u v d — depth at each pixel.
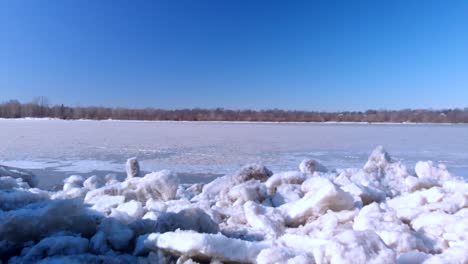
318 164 8.59
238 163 16.00
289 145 24.23
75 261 3.25
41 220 3.94
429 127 54.44
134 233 4.04
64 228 4.04
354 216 4.59
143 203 5.97
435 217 4.32
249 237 4.25
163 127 48.06
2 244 3.74
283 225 4.73
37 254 3.53
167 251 3.39
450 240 3.78
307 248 3.45
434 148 23.42
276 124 63.06
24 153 18.98
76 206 4.14
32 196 5.34
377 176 7.66
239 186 6.14
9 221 3.81
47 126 47.62
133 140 27.16
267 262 3.04
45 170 13.75
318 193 4.90
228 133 36.09
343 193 4.85
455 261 3.03
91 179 7.82
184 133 35.72
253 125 57.41
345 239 2.96
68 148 21.41
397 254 3.25
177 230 3.60
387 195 6.54
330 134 36.03
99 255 3.53
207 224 4.21
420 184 6.51
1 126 46.66
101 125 52.34
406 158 18.67
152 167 14.73
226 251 3.22
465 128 50.91
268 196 6.20
